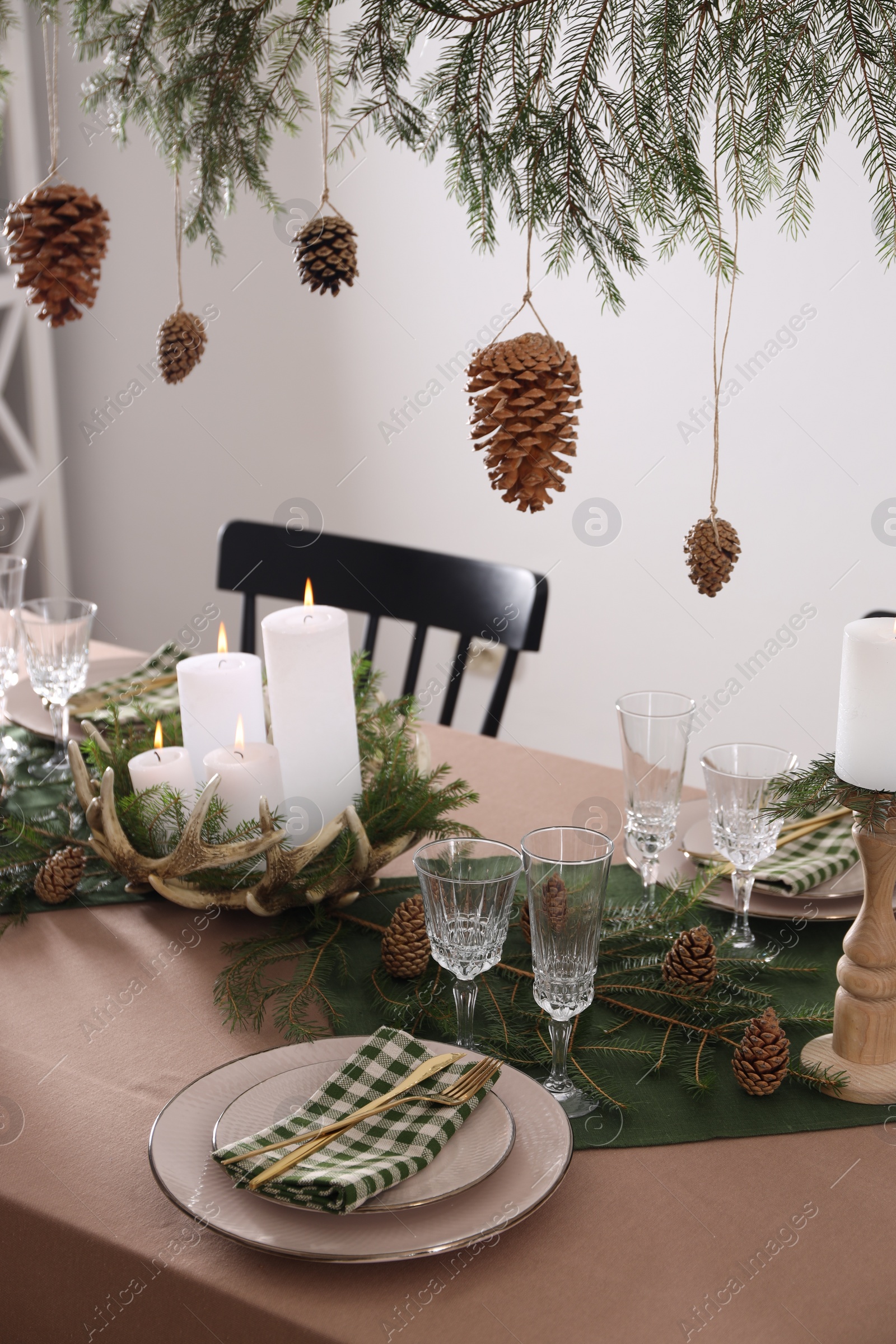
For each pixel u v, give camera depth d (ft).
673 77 2.77
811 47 2.70
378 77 2.99
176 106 3.23
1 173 9.07
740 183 2.96
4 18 3.49
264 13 2.96
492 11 2.76
